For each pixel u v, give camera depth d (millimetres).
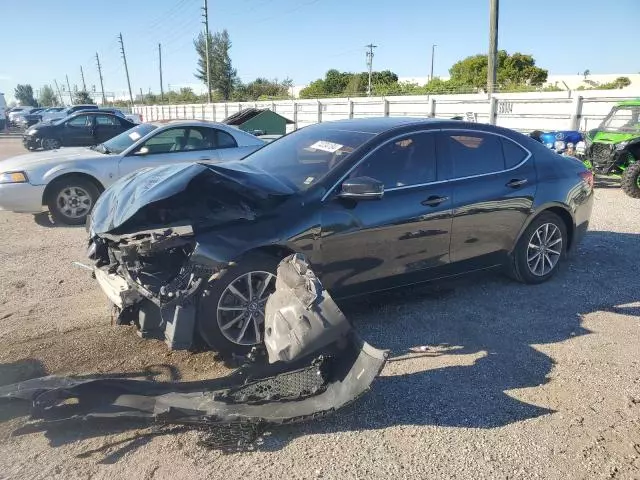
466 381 3752
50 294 5387
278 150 5090
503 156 5250
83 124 19094
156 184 4023
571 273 5984
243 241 3799
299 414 3170
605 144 11461
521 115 18359
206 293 3768
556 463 2961
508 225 5207
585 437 3178
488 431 3217
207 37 49875
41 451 2998
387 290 4648
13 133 37562
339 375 3359
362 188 4031
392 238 4453
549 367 3959
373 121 5113
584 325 4668
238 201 3992
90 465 2891
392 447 3062
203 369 3863
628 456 3018
